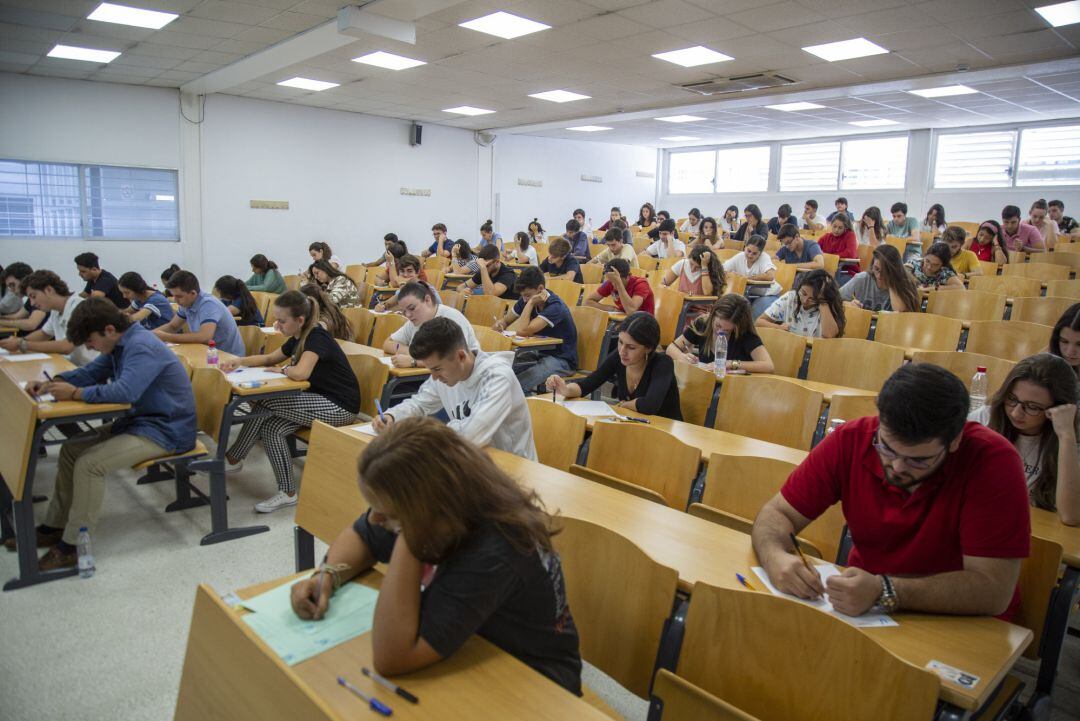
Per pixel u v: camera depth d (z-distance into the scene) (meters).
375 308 7.05
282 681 1.00
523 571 1.20
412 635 1.15
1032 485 2.03
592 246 10.32
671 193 17.11
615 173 16.36
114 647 2.39
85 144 8.95
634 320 3.05
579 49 7.24
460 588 1.16
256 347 4.86
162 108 9.54
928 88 8.60
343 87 9.49
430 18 6.23
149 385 3.01
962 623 1.45
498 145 14.00
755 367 3.65
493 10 5.96
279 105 10.71
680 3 5.72
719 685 1.40
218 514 3.17
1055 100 9.55
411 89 9.55
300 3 5.81
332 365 3.61
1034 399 1.96
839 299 4.23
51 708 2.08
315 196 11.34
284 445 3.51
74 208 9.02
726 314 3.71
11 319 5.73
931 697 1.15
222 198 10.29
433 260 10.09
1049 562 1.66
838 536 1.93
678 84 8.91
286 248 11.09
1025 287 5.75
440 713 1.10
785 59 7.49
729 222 11.90
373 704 1.10
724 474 2.13
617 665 1.58
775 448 2.62
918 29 6.32
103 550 3.08
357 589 1.47
